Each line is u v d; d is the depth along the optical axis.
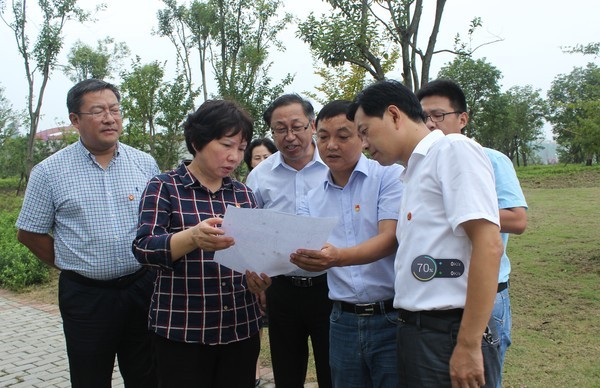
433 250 1.83
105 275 2.88
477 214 1.68
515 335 4.62
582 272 6.59
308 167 3.18
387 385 2.41
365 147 2.09
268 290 3.02
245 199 2.50
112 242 2.89
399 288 1.96
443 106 2.67
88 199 2.91
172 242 2.06
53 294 7.38
